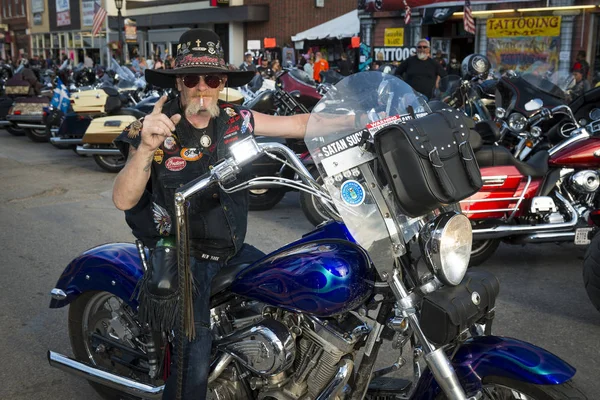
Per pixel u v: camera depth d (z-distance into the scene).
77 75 18.81
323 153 2.18
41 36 43.69
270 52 24.67
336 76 9.09
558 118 6.20
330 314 2.30
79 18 38.47
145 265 2.78
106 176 9.59
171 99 2.88
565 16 15.09
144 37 33.44
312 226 6.56
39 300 4.71
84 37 38.38
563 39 15.24
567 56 15.24
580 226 4.88
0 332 4.18
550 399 2.08
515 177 4.85
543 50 15.63
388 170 2.01
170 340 2.65
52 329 4.23
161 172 2.53
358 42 18.55
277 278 2.38
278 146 2.26
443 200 1.96
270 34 27.86
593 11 14.78
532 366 2.10
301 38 22.52
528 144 5.68
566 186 5.05
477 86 7.86
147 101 10.99
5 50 48.22
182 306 2.22
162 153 2.53
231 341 2.48
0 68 17.08
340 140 2.18
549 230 4.89
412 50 16.39
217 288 2.54
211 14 28.70
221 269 2.59
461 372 2.18
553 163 4.90
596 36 15.04
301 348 2.48
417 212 2.02
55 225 6.77
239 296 2.59
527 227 4.89
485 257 5.18
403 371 3.48
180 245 2.21
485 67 8.15
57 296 3.16
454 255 2.08
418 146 1.96
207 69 2.43
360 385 2.41
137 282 2.85
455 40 19.19
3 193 8.43
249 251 2.72
